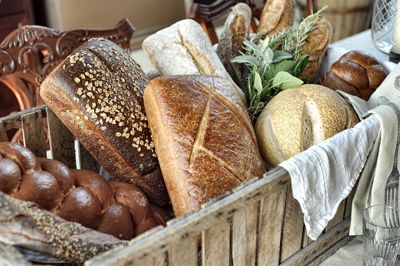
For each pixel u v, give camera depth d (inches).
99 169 47.0
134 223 37.8
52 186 33.8
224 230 32.9
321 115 41.3
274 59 46.6
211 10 75.4
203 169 36.9
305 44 51.4
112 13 129.7
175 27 47.8
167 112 37.9
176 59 46.4
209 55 47.2
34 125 42.4
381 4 65.6
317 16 51.6
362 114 43.5
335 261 41.6
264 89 45.4
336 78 50.8
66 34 61.9
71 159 45.6
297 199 35.6
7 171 32.7
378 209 38.7
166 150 37.8
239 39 51.0
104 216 36.1
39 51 62.6
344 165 37.8
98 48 41.5
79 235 31.2
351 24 121.1
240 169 38.0
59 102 39.8
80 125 40.3
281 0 56.4
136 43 134.6
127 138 40.4
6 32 113.5
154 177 41.7
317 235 37.2
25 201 30.2
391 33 65.2
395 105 41.3
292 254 39.3
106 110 39.8
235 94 42.5
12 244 29.4
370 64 51.0
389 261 38.5
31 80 60.0
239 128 39.5
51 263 31.9
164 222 39.4
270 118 41.9
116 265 28.1
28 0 115.4
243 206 33.0
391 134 39.9
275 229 36.6
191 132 37.7
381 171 40.4
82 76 39.5
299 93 42.6
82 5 123.4
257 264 36.8
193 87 39.7
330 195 37.4
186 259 31.7
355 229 41.8
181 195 36.9
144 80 43.6
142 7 135.6
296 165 35.0
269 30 56.1
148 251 29.1
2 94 118.3
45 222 30.0
